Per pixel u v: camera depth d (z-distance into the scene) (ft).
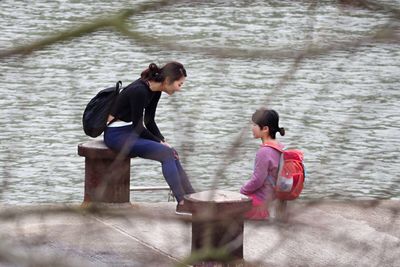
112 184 100.68
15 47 39.99
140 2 42.65
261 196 87.20
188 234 80.84
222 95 133.69
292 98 139.95
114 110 99.09
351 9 45.11
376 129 111.96
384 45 43.70
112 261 77.00
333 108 130.82
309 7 45.93
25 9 157.28
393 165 87.35
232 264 58.85
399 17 43.78
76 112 151.74
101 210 44.55
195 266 53.26
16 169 125.80
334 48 43.70
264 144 89.10
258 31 105.19
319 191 57.41
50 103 150.92
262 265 65.72
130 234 83.30
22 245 49.44
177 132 51.78
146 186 120.98
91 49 106.32
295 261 70.79
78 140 147.54
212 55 42.96
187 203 66.95
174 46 42.42
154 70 96.37
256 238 82.69
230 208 63.87
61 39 40.34
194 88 94.84
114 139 98.73
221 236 58.44
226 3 46.68
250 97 136.26
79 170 135.23
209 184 67.21
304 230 59.11
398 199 74.54
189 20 72.13
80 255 70.38
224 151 55.47
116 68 163.12
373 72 64.13
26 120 137.08
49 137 144.15
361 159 84.94
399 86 63.36
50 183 125.90
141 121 96.32
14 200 115.44
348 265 68.28
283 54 43.52
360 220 85.15
